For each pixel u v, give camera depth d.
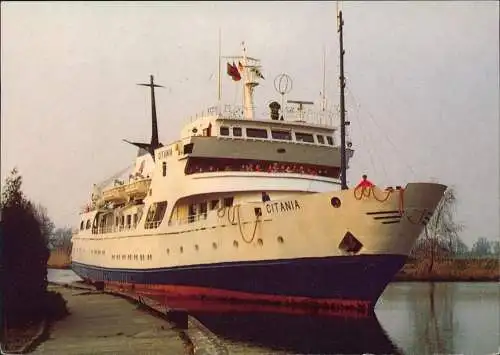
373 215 24.00
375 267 24.59
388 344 22.31
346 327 24.25
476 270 53.06
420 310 33.16
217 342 18.27
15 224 23.30
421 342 22.83
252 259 28.55
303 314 26.80
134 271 39.81
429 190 24.06
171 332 20.30
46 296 25.05
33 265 23.62
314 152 34.12
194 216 33.72
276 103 35.47
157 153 37.97
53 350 17.33
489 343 22.80
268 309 28.25
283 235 26.94
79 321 23.22
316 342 21.77
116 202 48.59
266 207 27.73
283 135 33.97
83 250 53.31
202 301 32.12
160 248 36.38
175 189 34.69
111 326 21.77
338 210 24.72
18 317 22.73
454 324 27.45
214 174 32.31
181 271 33.88
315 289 26.28
